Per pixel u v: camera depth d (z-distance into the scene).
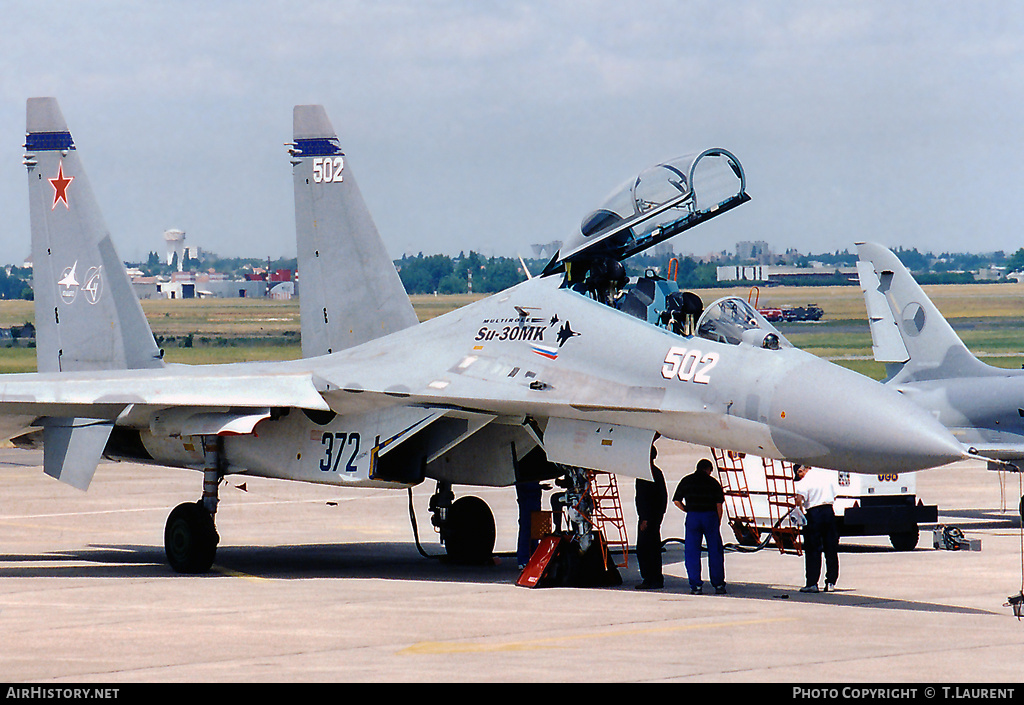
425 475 53.41
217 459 54.44
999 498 85.31
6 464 109.56
